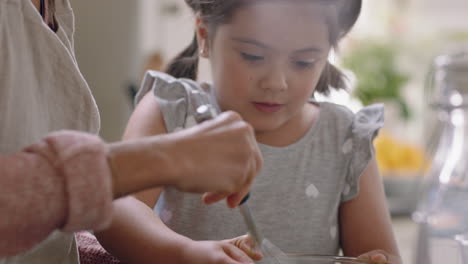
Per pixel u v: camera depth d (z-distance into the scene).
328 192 1.04
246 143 0.56
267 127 0.93
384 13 3.16
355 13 0.94
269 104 0.90
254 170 0.58
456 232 1.11
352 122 1.07
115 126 2.65
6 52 0.58
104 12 2.61
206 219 0.98
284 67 0.87
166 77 1.01
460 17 3.21
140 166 0.50
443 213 1.20
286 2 0.84
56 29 0.69
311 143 1.05
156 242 0.77
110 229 0.80
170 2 2.74
